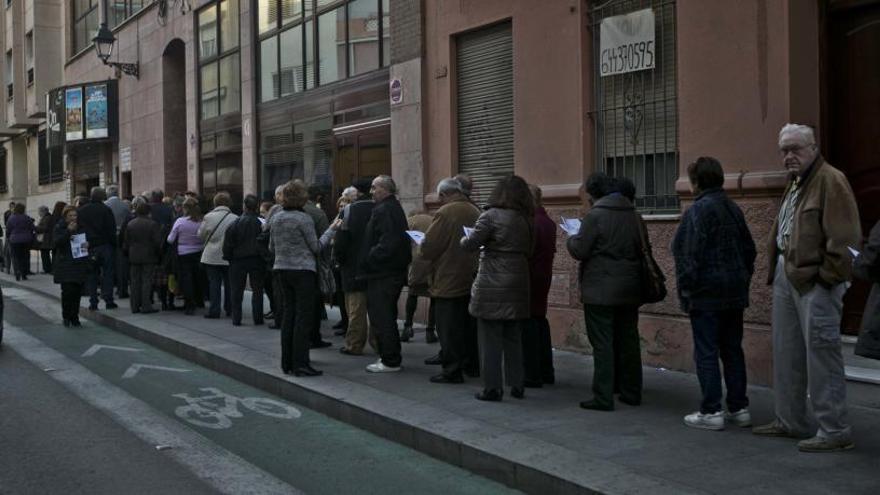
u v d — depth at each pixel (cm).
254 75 1766
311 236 863
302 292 862
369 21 1388
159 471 610
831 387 571
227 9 1872
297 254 859
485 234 720
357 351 991
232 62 1858
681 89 834
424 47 1209
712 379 631
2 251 2605
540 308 788
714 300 620
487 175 1116
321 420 762
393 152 1277
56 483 580
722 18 792
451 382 822
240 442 691
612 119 934
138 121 2367
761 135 762
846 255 548
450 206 808
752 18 766
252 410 802
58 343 1199
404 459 641
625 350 720
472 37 1135
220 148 1920
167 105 2197
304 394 812
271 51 1716
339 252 963
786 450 581
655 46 880
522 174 1030
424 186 1211
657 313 865
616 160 932
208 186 1995
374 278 867
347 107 1444
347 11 1446
